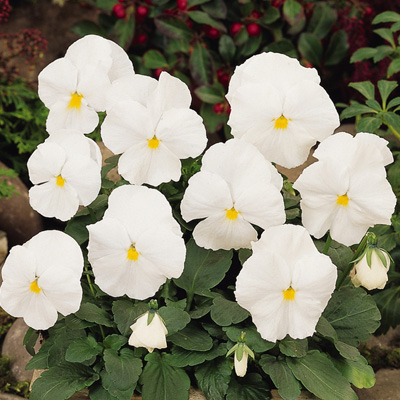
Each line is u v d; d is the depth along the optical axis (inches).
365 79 40.1
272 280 21.6
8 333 33.5
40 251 22.3
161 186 25.2
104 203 25.6
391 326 30.9
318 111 22.6
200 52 43.3
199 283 24.5
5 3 43.1
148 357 23.5
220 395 23.2
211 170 22.5
